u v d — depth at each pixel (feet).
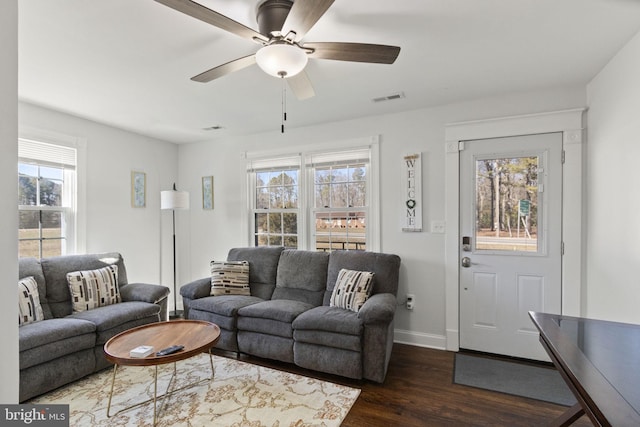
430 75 8.26
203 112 10.99
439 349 10.32
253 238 13.99
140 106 10.40
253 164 13.84
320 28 6.16
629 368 3.56
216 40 6.52
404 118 10.98
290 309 9.38
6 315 3.22
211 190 14.74
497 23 6.01
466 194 10.14
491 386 7.97
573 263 8.85
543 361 9.27
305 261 11.39
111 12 5.59
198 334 7.80
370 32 6.31
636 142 6.34
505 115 9.63
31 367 7.28
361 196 11.83
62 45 6.68
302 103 10.20
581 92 8.86
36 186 10.38
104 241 12.26
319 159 12.47
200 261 15.05
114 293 10.38
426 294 10.64
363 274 9.82
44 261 9.75
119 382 8.32
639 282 6.23
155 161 14.40
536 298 9.36
